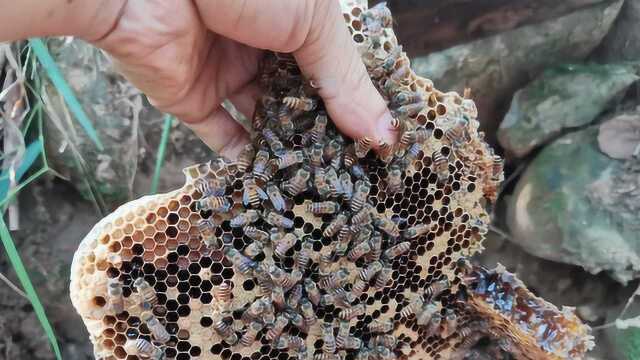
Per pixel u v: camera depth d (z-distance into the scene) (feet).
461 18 1.42
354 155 0.82
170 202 0.77
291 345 0.83
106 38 0.72
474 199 0.91
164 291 0.78
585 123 1.49
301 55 0.77
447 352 0.98
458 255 0.93
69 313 1.47
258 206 0.79
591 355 1.49
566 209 1.44
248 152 0.79
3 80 1.33
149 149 1.41
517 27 1.45
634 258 1.41
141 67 0.77
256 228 0.79
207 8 0.73
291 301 0.81
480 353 1.01
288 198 0.80
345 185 0.80
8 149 1.33
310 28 0.74
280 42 0.75
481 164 0.90
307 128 0.81
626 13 1.49
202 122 0.88
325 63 0.77
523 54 1.48
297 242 0.81
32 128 1.36
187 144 1.42
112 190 1.42
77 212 1.46
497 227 1.55
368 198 0.84
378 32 0.85
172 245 0.77
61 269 1.45
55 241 1.45
